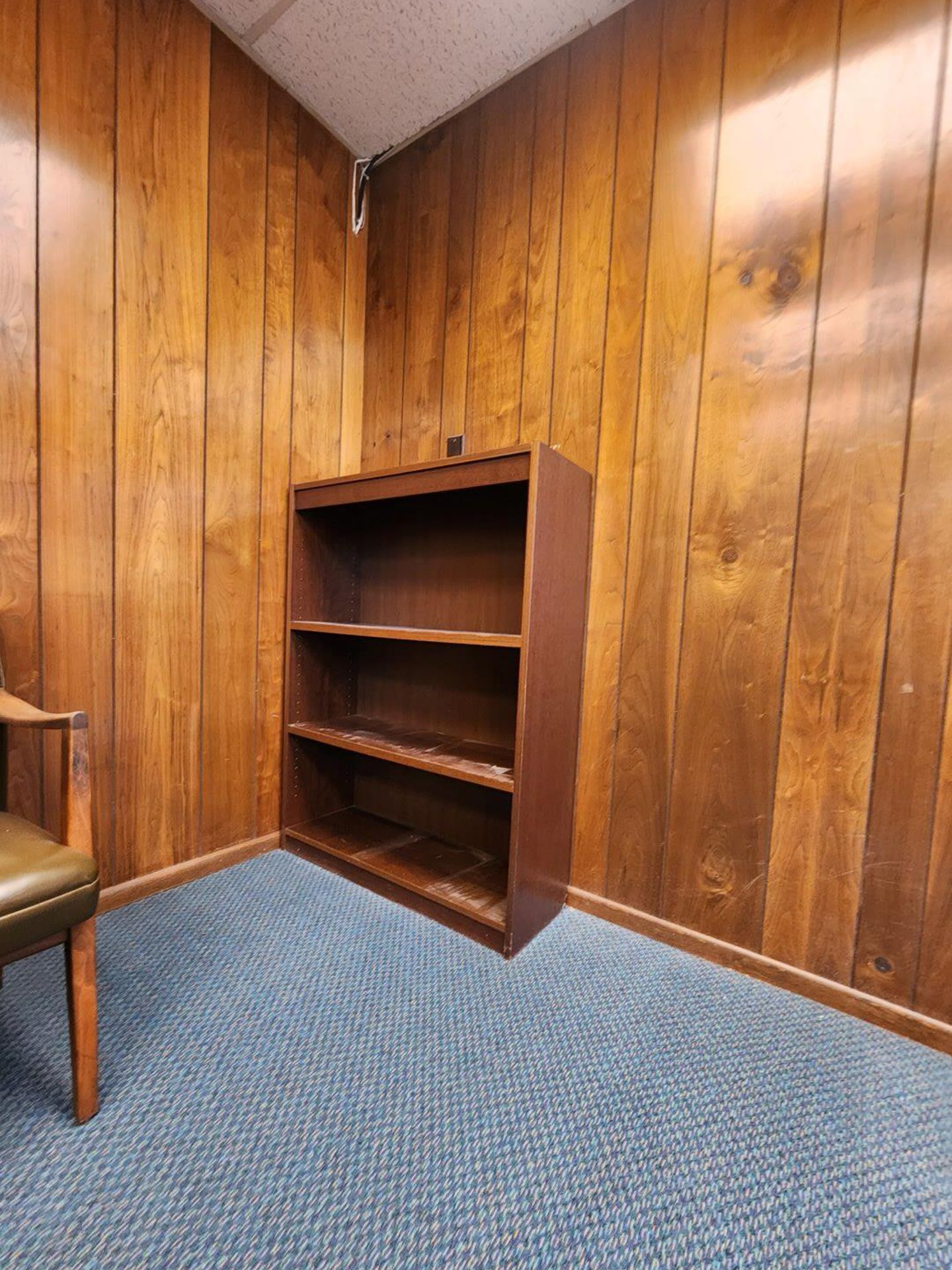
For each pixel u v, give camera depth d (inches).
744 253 45.9
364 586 71.3
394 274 68.1
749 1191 29.6
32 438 45.4
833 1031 41.1
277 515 63.5
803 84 43.1
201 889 56.7
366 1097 34.2
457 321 62.7
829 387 42.8
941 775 39.7
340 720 69.0
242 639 61.1
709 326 47.6
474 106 60.9
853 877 43.0
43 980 43.2
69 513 47.8
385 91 59.7
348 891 57.4
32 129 43.8
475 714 61.9
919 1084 36.6
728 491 47.3
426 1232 27.1
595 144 52.8
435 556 65.2
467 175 61.5
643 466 51.2
